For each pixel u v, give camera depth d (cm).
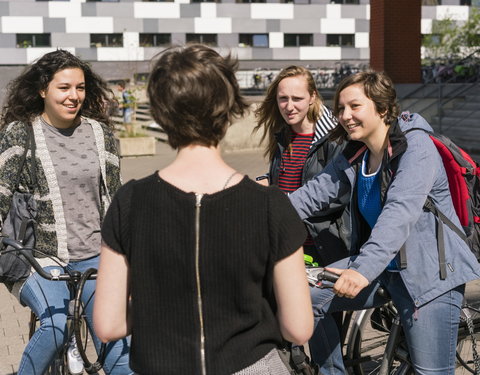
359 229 334
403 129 310
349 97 308
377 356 385
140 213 196
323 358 362
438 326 315
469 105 1628
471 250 321
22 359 338
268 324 201
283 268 196
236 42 4538
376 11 1869
